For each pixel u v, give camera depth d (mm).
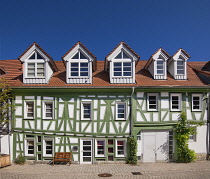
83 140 11578
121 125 11578
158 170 10047
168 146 11992
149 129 11758
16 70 14344
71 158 11469
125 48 12039
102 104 11602
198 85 11891
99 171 9906
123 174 9406
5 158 10805
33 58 12000
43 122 11586
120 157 11539
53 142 11539
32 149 11703
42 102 11625
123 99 11633
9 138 11578
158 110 11797
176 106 12125
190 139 12352
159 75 12539
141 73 13422
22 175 9203
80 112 11555
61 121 11570
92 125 11539
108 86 11383
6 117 11180
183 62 12836
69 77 11797
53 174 9391
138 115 11664
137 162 11789
